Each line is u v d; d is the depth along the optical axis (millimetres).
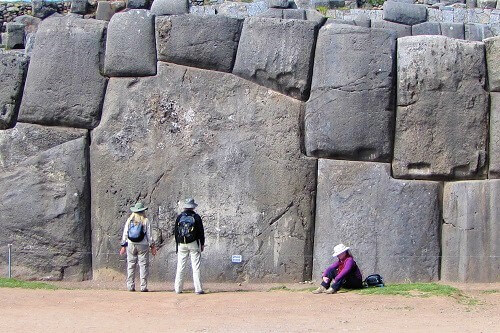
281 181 12258
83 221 12430
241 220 12281
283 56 12289
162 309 10164
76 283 12297
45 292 11375
